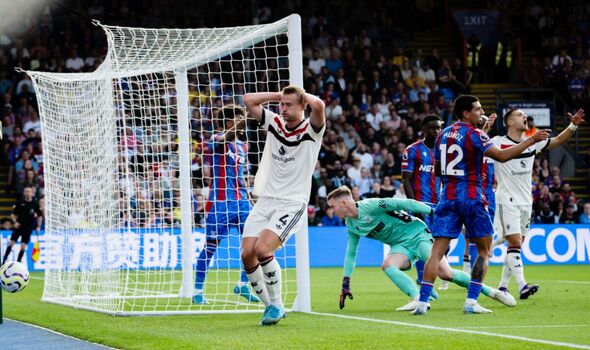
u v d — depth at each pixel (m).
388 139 31.28
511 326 10.24
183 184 15.38
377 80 33.88
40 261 25.61
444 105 33.72
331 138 30.61
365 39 35.94
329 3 37.47
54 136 15.88
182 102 15.24
